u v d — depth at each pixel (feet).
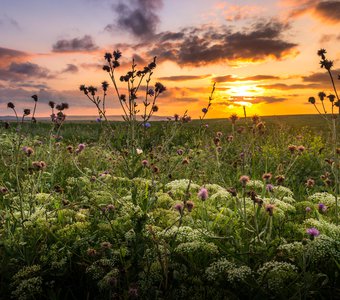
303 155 29.04
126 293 8.41
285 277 9.13
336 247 9.75
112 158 22.74
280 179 13.64
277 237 11.35
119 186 17.34
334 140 13.91
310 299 9.14
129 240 10.94
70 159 23.93
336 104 13.70
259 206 11.79
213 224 12.32
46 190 18.51
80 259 10.91
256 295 8.85
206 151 25.21
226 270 9.40
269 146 32.27
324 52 13.50
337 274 9.84
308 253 9.55
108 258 10.59
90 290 10.08
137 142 17.52
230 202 15.33
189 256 10.45
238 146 25.85
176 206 10.83
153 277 9.43
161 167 19.27
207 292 9.12
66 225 12.28
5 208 14.79
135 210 11.35
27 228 12.36
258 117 16.94
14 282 9.80
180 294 9.02
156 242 9.57
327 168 24.90
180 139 37.47
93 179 17.38
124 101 16.65
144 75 16.30
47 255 10.94
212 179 20.29
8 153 20.89
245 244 10.88
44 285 10.20
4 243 11.23
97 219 13.19
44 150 23.98
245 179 11.77
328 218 13.50
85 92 16.53
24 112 15.24
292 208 13.19
